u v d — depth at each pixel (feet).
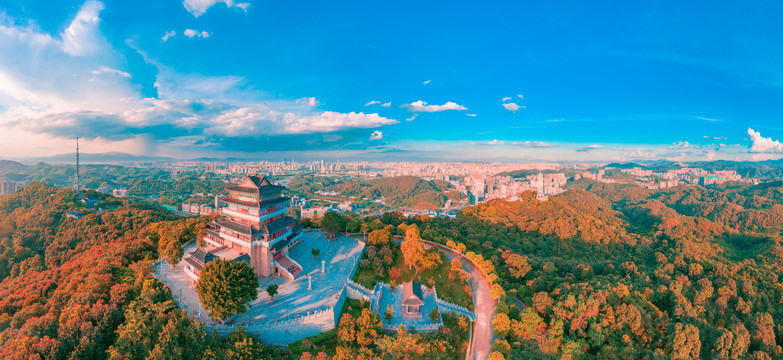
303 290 285.23
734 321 307.99
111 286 275.18
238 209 319.68
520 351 232.94
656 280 392.88
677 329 256.52
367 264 336.90
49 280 336.08
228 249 317.63
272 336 229.86
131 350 205.57
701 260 452.35
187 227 389.39
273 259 315.99
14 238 533.55
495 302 297.33
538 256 455.63
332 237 407.23
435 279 327.26
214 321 238.48
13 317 255.09
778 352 269.85
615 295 294.25
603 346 249.14
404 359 206.59
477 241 431.43
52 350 196.75
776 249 515.50
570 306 270.67
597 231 638.12
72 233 528.63
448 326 257.55
